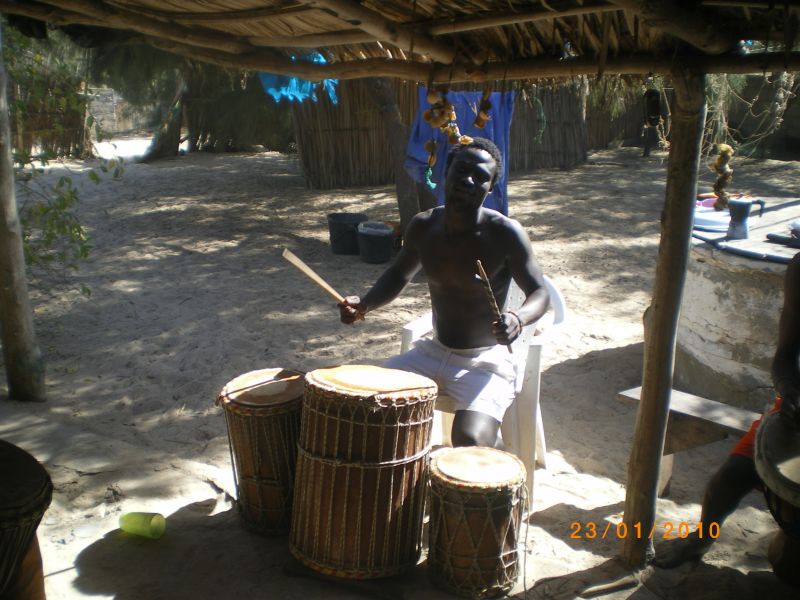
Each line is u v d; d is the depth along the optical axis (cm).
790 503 277
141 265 834
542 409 495
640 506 320
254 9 319
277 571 323
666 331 301
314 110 1277
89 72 829
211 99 1648
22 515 239
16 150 667
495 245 340
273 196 1244
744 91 1480
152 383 530
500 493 292
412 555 318
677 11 232
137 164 1598
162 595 306
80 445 425
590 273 798
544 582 316
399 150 863
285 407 331
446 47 313
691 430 358
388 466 300
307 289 746
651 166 1477
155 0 325
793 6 228
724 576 324
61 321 654
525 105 1441
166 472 400
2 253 468
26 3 353
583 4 262
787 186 1196
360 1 287
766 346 449
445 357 355
